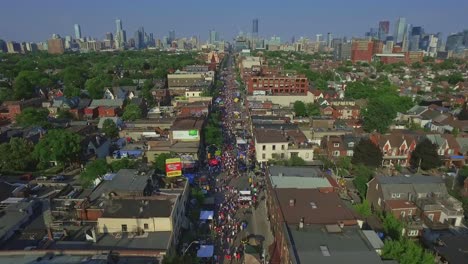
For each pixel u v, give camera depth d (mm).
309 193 62969
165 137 114500
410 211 65062
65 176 90938
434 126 127625
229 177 90188
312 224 51844
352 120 135250
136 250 44938
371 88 191625
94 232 48875
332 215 54719
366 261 43188
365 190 77875
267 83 192875
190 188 75750
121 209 53000
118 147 110875
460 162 99000
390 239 52656
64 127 123875
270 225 67062
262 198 79188
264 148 95688
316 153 103125
